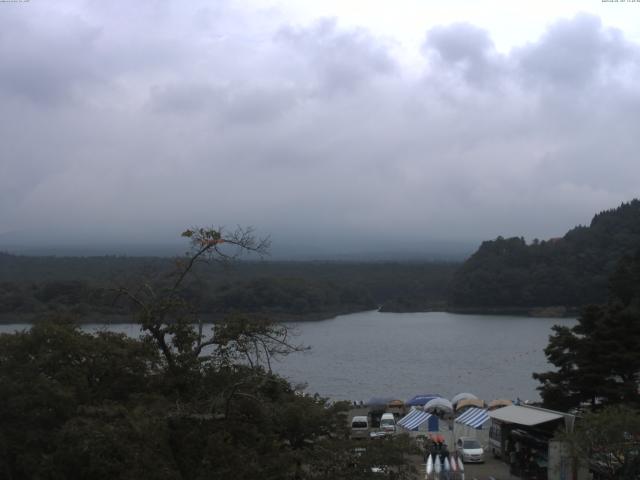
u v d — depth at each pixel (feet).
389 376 334.24
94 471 71.51
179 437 70.03
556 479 108.68
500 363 375.45
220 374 76.07
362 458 72.18
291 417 87.45
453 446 150.30
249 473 66.03
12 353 88.69
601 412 105.19
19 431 81.35
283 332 89.35
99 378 91.50
